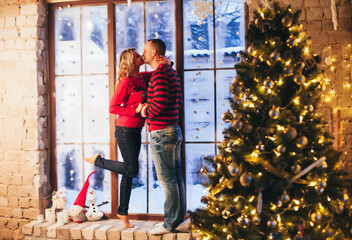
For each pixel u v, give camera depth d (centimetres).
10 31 339
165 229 299
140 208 343
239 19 319
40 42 341
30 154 339
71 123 354
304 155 210
